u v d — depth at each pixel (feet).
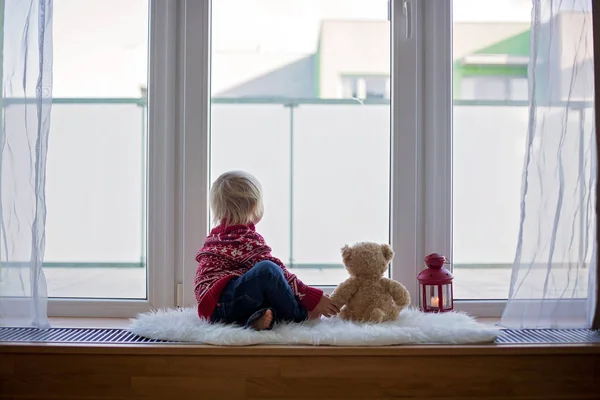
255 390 4.32
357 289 4.93
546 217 4.92
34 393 4.38
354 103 6.28
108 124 5.87
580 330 4.94
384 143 5.86
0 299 4.96
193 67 5.57
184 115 5.58
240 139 6.24
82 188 5.91
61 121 5.89
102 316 5.63
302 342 4.35
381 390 4.33
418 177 5.70
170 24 5.61
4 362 4.39
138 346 4.33
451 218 5.68
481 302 5.64
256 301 4.56
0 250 4.93
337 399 4.32
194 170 5.58
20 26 4.93
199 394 4.32
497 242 5.83
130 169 5.88
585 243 4.95
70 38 5.81
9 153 4.89
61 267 5.85
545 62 4.90
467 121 5.80
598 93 4.88
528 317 4.99
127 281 5.82
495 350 4.33
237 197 5.00
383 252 5.03
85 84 5.85
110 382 4.36
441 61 5.63
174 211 5.67
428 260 5.20
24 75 4.86
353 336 4.33
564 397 4.38
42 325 4.97
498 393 4.36
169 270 5.66
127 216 5.89
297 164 6.86
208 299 4.67
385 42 5.85
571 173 4.92
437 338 4.41
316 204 6.86
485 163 5.82
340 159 6.64
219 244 4.92
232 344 4.30
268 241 6.89
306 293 4.84
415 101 5.61
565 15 4.91
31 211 4.92
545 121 4.91
